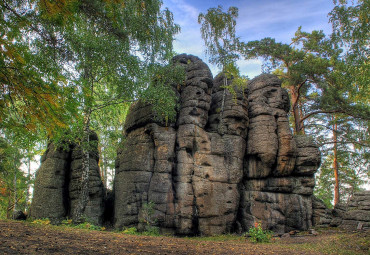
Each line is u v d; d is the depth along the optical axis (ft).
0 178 86.58
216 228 61.98
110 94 62.69
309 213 68.23
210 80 71.97
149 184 62.64
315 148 72.02
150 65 61.36
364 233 47.78
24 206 104.78
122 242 30.30
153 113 66.13
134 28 54.13
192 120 67.26
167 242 35.91
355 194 72.84
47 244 22.66
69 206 62.95
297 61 96.99
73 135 51.06
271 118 73.26
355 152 111.55
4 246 19.49
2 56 14.40
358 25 39.27
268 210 67.87
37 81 15.43
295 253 34.37
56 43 40.06
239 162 69.82
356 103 86.53
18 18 17.60
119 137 61.05
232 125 72.02
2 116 16.34
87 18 45.29
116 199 64.69
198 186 62.75
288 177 70.44
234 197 66.03
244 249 35.91
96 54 51.57
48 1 18.94
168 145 64.54
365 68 42.04
